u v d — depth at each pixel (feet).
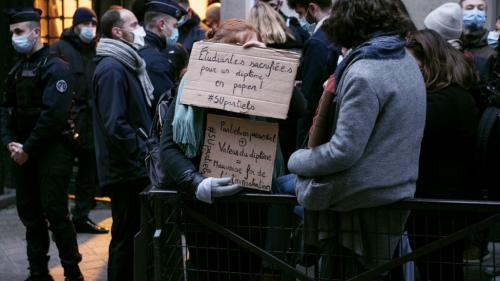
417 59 11.83
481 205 9.42
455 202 9.44
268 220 10.89
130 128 14.32
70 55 21.80
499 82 13.39
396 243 9.90
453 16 14.70
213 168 10.18
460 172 11.55
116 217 14.78
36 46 16.22
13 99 16.55
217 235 10.67
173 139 10.31
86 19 21.77
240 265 10.78
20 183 16.56
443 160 11.52
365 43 9.32
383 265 9.69
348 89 8.95
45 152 16.10
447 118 11.34
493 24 22.72
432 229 10.94
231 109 9.78
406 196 9.46
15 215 24.53
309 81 15.08
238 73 9.87
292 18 18.62
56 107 15.80
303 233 10.14
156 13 16.47
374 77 8.94
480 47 18.37
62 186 16.22
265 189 10.02
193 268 10.98
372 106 8.90
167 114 10.62
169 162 10.33
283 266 10.23
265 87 9.74
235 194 10.05
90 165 21.80
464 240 10.93
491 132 11.51
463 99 11.50
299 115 10.46
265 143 10.02
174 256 10.87
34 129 15.81
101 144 14.60
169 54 16.43
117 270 14.78
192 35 21.61
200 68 10.04
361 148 8.93
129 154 14.28
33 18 16.06
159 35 16.57
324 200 9.43
